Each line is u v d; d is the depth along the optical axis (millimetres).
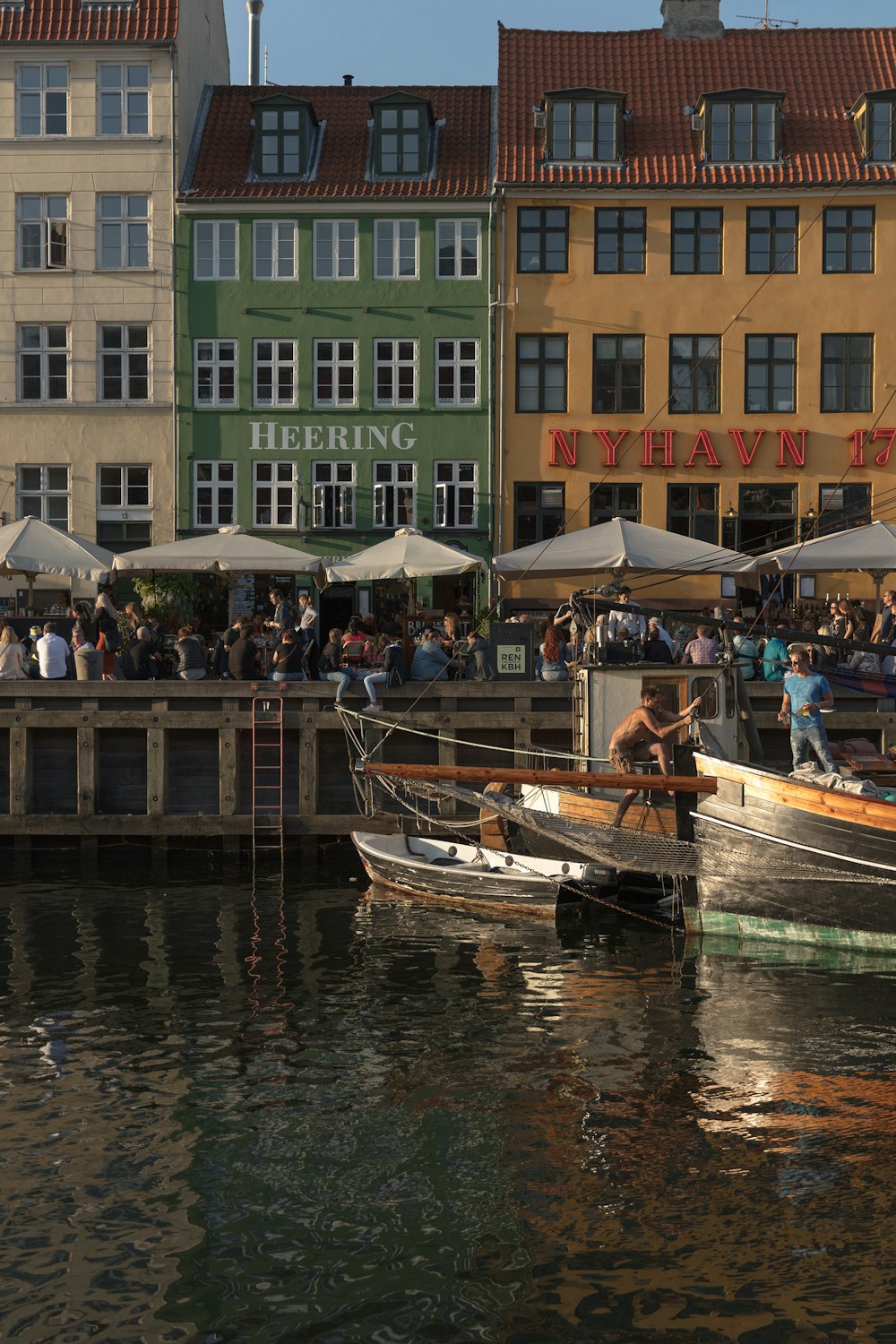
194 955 14805
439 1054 11219
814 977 13734
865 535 23250
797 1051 11250
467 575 35938
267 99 37250
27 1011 12578
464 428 36500
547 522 36469
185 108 37594
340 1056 11164
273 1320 7051
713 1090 10281
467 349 36656
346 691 21391
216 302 36719
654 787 15492
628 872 17484
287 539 36406
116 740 21750
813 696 16641
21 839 21625
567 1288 7344
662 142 36969
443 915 17062
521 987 13391
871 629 25984
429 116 37531
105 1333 6930
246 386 36688
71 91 36812
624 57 39000
